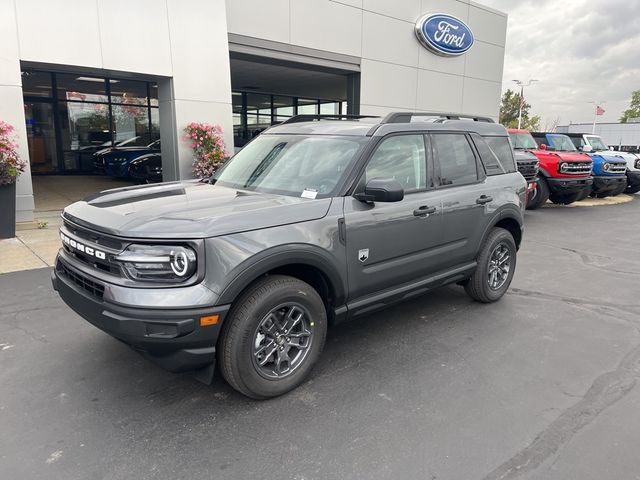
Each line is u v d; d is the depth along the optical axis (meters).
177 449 2.81
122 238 2.90
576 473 2.66
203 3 10.46
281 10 13.02
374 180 3.58
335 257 3.51
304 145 4.21
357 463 2.72
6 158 7.51
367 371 3.78
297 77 16.91
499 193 5.11
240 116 21.55
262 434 2.96
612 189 15.96
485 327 4.71
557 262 7.50
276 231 3.18
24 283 5.69
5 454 2.73
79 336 4.27
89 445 2.83
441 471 2.66
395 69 16.30
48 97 16.33
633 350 4.26
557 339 4.47
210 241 2.88
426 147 4.41
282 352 3.35
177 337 2.83
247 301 3.10
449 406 3.31
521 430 3.05
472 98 19.30
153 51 9.95
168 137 10.87
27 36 8.43
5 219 7.77
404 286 4.23
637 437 3.00
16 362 3.79
